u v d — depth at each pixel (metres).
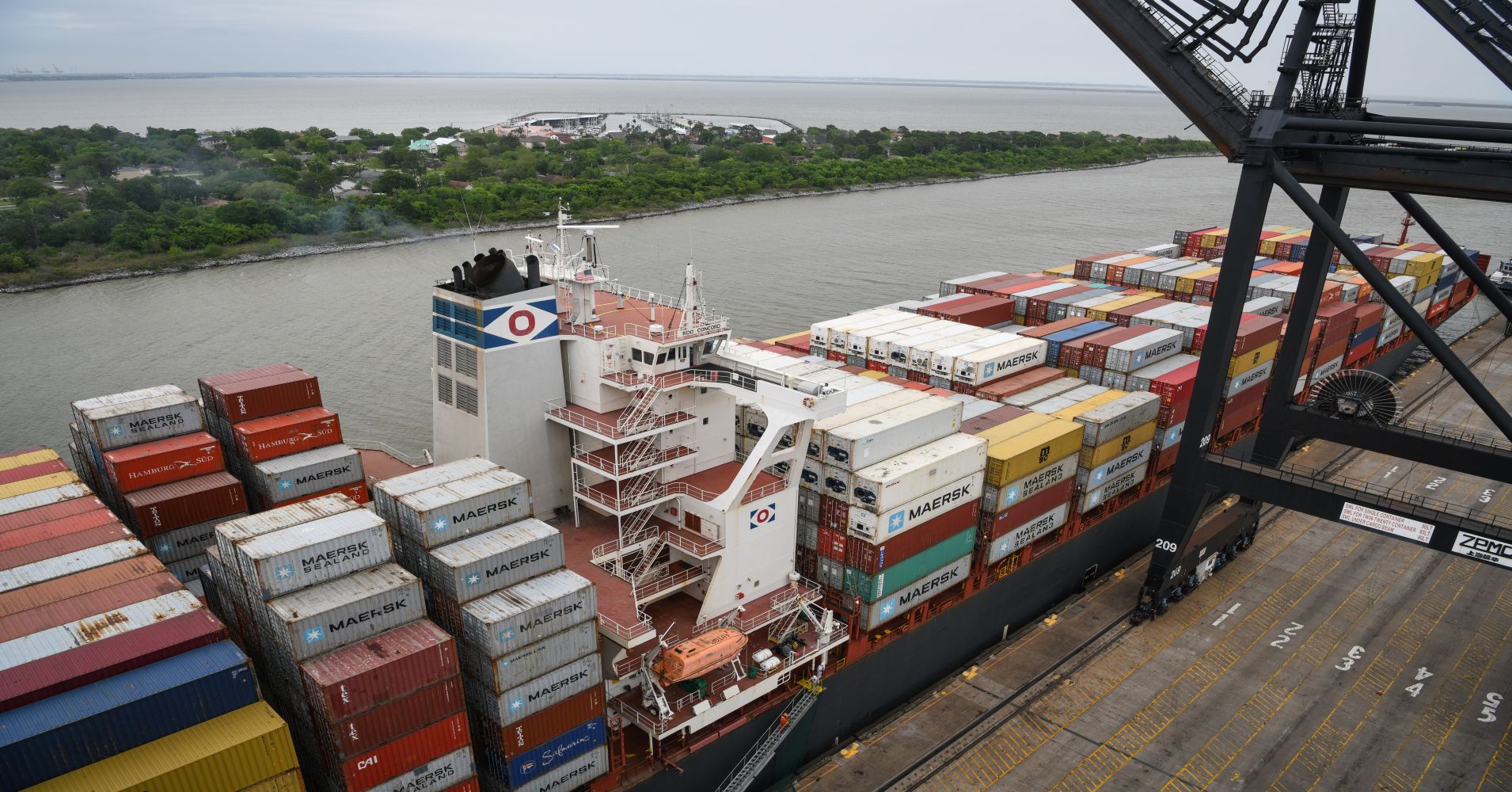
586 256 36.31
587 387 34.75
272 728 22.86
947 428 42.19
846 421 39.69
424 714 25.02
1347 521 40.12
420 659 24.53
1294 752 39.47
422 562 27.69
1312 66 40.44
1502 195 35.00
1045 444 44.03
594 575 32.06
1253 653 46.88
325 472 35.97
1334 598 52.75
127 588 25.98
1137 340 58.47
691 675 30.39
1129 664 45.72
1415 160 36.94
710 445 37.28
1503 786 37.66
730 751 34.03
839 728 39.25
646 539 34.38
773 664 34.03
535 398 34.28
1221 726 41.03
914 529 38.44
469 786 26.61
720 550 33.69
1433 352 36.09
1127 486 53.50
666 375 34.31
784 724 35.25
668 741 32.53
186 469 34.59
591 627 28.03
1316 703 42.91
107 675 22.44
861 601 37.84
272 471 34.69
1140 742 39.88
